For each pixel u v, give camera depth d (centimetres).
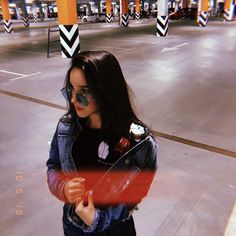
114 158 90
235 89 544
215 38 1370
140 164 86
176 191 244
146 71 716
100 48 1141
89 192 84
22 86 605
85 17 3288
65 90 90
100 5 4822
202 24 2019
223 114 421
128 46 1189
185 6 3894
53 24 3091
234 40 1280
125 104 87
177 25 2302
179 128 375
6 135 363
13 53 1089
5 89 583
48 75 702
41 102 494
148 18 3788
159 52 1013
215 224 206
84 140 93
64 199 96
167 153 309
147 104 470
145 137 87
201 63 799
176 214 217
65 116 98
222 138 344
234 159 296
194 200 232
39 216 217
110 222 84
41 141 344
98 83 80
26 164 292
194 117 412
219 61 820
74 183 86
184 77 649
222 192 242
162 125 385
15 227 206
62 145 96
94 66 79
